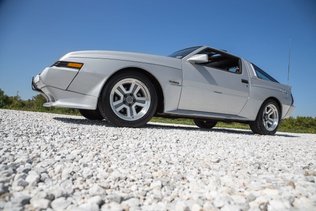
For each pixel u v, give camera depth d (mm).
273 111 5348
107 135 2934
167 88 3996
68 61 3559
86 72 3541
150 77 3984
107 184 1400
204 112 4430
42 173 1471
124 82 3752
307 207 1219
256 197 1295
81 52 3641
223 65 4812
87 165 1711
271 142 3695
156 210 1134
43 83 3539
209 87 4371
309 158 2539
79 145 2295
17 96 9375
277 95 5289
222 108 4590
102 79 3596
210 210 1127
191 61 4285
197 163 1993
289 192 1381
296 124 12055
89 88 3566
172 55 4734
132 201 1192
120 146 2410
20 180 1294
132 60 3783
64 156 1881
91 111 4824
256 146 3123
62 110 8398
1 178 1316
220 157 2252
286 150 2986
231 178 1619
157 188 1400
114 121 3680
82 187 1337
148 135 3217
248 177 1676
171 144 2746
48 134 2691
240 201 1249
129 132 3307
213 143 3068
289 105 5543
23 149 1997
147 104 3871
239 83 4746
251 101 4906
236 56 4984
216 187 1443
